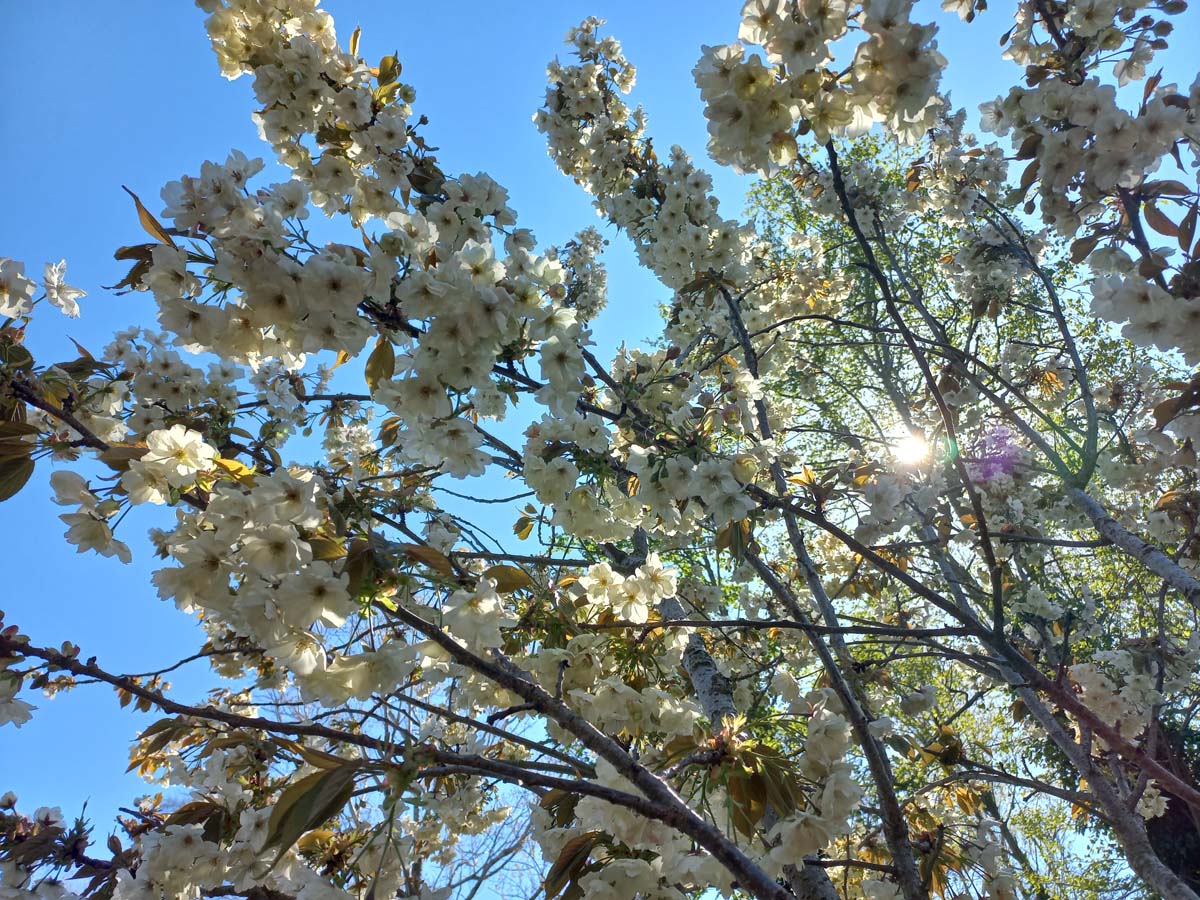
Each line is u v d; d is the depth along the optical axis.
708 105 2.09
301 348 2.00
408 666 1.82
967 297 6.86
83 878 2.48
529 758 4.37
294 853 2.47
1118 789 4.71
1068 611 3.42
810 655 5.53
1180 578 3.80
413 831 4.12
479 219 3.40
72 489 1.97
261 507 1.71
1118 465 5.46
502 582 2.13
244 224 1.83
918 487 3.82
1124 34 3.18
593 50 6.23
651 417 3.14
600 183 5.93
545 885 2.24
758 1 2.02
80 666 1.77
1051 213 2.88
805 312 6.02
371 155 3.04
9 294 2.21
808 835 2.24
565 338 2.29
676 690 3.81
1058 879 9.36
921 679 8.71
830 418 9.52
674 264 5.12
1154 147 2.53
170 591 1.70
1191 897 3.71
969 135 6.01
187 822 2.57
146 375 3.41
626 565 4.30
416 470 3.28
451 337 2.04
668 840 2.22
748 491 2.94
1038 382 6.21
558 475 3.06
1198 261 2.35
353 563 1.78
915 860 3.21
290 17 3.04
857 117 2.13
